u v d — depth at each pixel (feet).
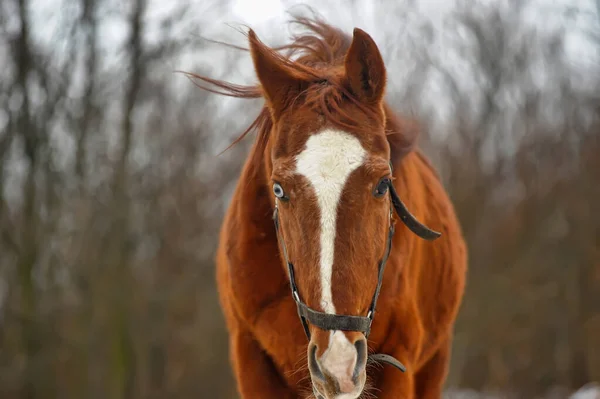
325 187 10.22
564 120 71.61
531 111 72.43
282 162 10.70
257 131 13.62
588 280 71.10
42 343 53.67
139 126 56.39
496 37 73.20
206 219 62.49
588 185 70.33
